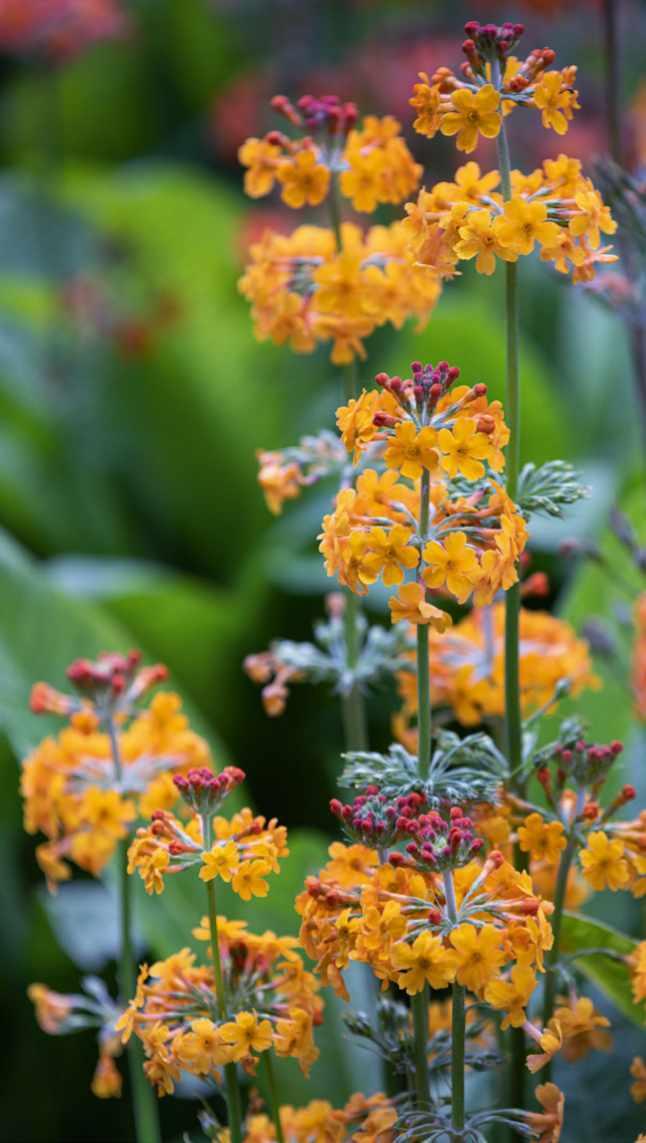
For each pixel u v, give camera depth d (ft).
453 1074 4.86
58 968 6.63
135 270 13.16
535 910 4.79
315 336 5.40
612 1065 5.50
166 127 17.46
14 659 6.21
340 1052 5.81
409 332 10.07
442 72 4.93
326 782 8.43
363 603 7.62
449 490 4.94
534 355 9.93
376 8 14.35
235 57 17.20
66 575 8.49
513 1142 5.17
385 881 4.84
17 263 13.57
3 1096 6.61
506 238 4.87
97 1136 6.57
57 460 11.00
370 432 4.82
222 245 13.48
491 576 4.81
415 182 5.36
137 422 11.36
